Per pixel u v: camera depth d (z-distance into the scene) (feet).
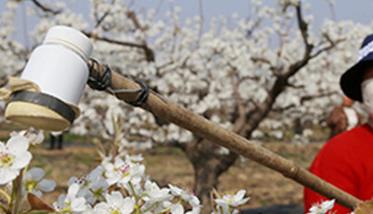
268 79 25.59
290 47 26.55
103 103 23.12
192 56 25.03
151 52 22.68
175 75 23.84
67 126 2.67
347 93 8.43
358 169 7.79
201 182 20.12
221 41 25.57
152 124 22.95
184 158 52.54
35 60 2.68
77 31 2.77
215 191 3.53
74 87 2.68
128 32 23.63
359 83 8.23
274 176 44.09
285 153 35.73
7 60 24.56
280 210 16.20
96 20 22.11
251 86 24.91
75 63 2.69
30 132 2.88
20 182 2.71
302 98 26.53
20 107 2.57
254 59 25.46
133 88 3.29
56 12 21.79
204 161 20.34
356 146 7.94
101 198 3.20
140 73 22.94
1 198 2.83
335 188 4.29
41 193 2.96
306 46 19.79
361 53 7.92
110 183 3.20
